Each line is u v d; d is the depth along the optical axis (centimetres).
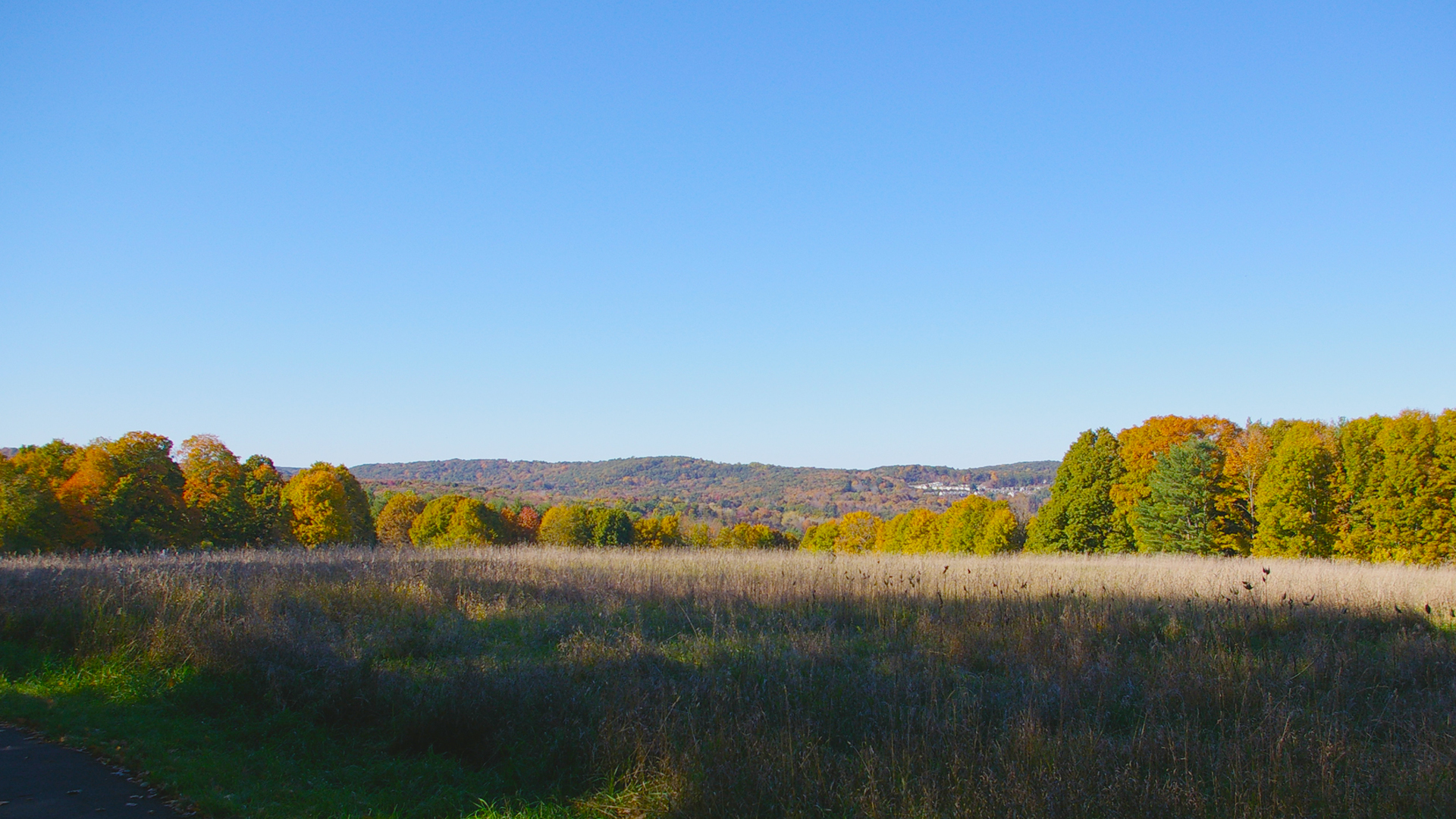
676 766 599
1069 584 1593
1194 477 3897
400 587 1476
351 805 606
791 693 809
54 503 3509
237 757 703
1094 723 731
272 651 905
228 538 4384
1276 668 927
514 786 652
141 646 980
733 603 1369
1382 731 744
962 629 1145
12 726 773
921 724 702
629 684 794
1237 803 530
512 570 1753
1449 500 3119
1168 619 1275
